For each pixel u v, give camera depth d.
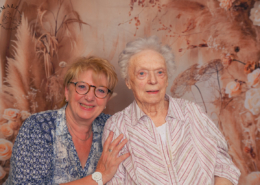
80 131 1.69
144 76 1.41
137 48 1.46
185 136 1.37
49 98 2.37
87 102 1.55
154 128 1.39
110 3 2.41
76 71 1.57
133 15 2.42
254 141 2.46
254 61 2.43
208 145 1.37
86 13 2.40
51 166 1.53
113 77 1.64
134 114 1.47
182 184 1.28
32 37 2.33
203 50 2.44
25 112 2.34
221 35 2.42
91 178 1.46
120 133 1.47
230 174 1.33
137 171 1.35
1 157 2.31
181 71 2.45
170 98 1.51
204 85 2.45
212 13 2.42
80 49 2.40
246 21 2.42
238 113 2.46
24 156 1.45
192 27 2.42
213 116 2.46
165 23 2.42
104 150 1.50
